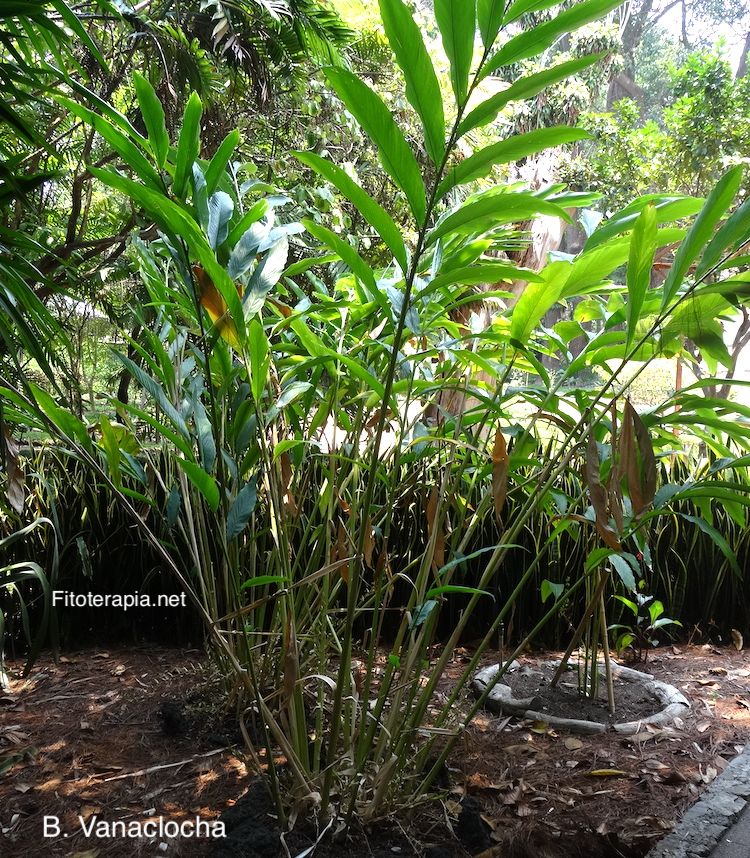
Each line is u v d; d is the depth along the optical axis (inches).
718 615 114.4
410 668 61.0
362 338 67.2
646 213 46.1
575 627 105.8
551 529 102.5
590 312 74.6
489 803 65.6
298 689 59.4
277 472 60.4
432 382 63.5
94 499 100.7
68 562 100.5
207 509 90.0
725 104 205.8
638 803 66.4
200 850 57.2
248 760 66.6
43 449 103.1
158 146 51.0
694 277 50.0
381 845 55.3
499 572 105.3
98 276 114.7
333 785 58.4
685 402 57.9
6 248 55.0
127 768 69.9
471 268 44.8
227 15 118.8
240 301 48.3
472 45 39.3
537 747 76.7
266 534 88.4
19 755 71.3
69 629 101.4
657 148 220.1
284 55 133.8
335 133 157.2
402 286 67.1
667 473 109.2
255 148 152.0
